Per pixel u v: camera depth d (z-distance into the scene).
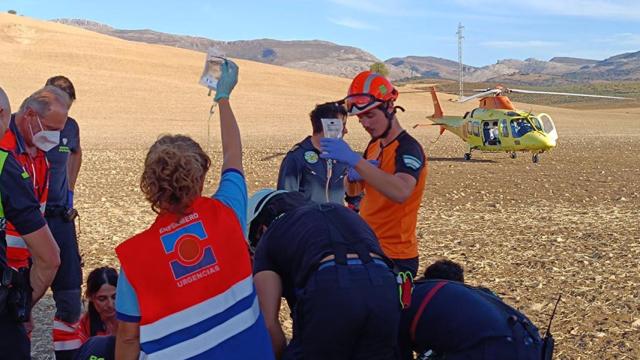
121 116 49.97
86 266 8.84
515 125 25.56
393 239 4.70
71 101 5.93
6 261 3.92
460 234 11.11
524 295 7.82
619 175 20.73
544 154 28.84
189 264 3.19
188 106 57.56
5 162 3.87
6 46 77.06
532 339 3.96
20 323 3.99
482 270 8.83
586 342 6.46
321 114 5.91
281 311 7.20
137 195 15.64
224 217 3.32
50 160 5.55
